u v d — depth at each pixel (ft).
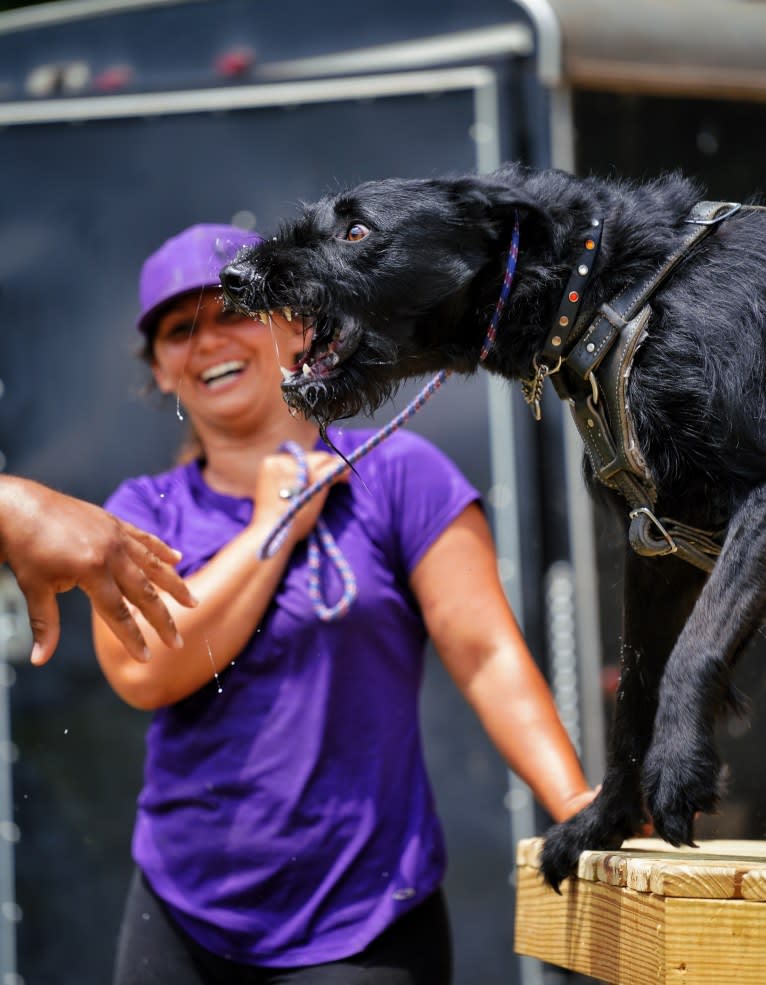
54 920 33.99
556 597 31.50
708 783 15.56
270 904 20.57
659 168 32.76
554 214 17.63
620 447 16.88
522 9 32.01
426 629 22.38
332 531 21.74
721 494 16.80
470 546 22.08
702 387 16.51
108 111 34.42
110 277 34.24
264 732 20.85
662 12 33.78
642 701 18.65
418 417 32.55
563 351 17.30
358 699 21.03
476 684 21.83
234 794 20.81
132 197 34.22
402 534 21.84
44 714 34.30
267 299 18.71
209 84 34.14
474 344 18.63
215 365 23.17
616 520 18.58
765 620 16.49
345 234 18.83
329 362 18.66
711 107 33.37
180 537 22.66
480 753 32.60
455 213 18.38
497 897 32.22
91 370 34.27
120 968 21.40
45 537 16.21
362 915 20.35
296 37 33.81
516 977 32.01
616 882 16.79
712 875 15.08
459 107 32.32
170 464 33.68
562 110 31.73
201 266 23.06
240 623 20.71
